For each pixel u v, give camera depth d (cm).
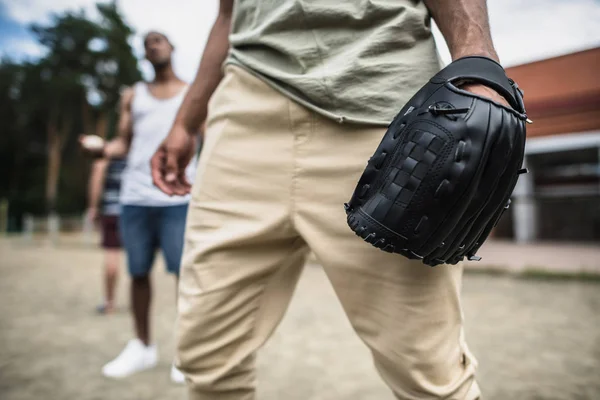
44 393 199
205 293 90
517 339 277
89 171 3103
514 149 63
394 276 79
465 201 61
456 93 64
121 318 351
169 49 234
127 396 196
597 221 1241
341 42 83
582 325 311
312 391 200
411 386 81
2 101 3241
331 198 83
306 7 84
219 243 89
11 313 370
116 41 3384
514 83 70
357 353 255
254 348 93
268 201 87
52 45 3272
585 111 459
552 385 201
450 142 61
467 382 83
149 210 221
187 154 116
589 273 546
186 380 95
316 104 82
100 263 792
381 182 66
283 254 93
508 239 1306
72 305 405
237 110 90
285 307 98
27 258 883
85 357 252
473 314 349
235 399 93
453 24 73
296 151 85
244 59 91
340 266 82
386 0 82
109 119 3412
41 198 2948
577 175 1250
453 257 68
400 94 80
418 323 78
